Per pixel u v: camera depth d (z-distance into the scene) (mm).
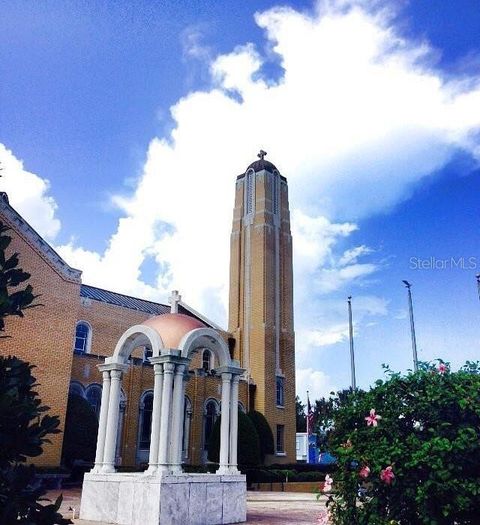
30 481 3342
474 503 5723
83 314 33312
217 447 30078
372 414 6277
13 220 23734
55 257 24938
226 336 41031
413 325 38062
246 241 43938
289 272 43656
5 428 3322
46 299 24188
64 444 23438
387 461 5812
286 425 38906
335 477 6488
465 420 6066
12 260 3705
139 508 12602
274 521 14211
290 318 42219
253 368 39219
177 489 12703
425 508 5633
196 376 33188
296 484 29250
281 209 45406
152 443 13211
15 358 3600
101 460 14438
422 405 6148
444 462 5652
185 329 14602
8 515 3172
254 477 30344
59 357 24016
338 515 6348
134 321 35750
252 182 45562
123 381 29000
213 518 13344
